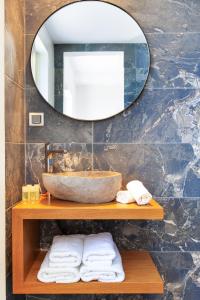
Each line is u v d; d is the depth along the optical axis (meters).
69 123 1.60
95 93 1.59
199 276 1.60
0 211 1.21
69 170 1.59
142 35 1.59
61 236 1.48
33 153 1.60
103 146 1.60
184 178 1.59
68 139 1.60
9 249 1.32
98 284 1.25
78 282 1.26
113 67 1.60
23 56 1.58
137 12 1.60
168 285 1.60
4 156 1.25
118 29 1.60
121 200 1.35
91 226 1.61
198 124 1.59
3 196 1.23
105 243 1.35
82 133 1.60
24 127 1.59
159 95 1.59
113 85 1.60
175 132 1.59
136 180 1.57
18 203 1.37
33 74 1.59
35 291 1.25
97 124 1.60
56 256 1.27
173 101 1.59
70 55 1.59
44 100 1.59
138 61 1.59
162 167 1.60
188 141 1.60
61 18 1.59
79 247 1.35
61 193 1.30
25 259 1.29
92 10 1.60
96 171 1.55
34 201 1.39
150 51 1.60
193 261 1.60
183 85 1.61
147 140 1.60
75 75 1.59
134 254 1.56
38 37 1.58
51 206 1.27
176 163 1.60
